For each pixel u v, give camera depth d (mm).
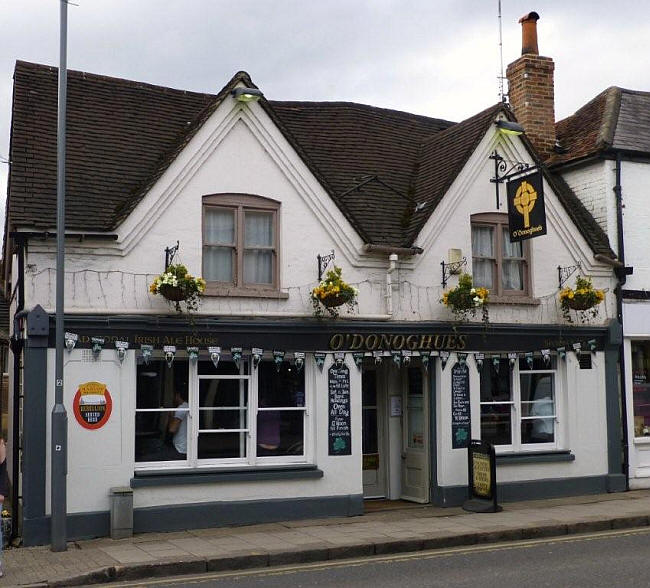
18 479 12688
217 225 13445
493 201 15391
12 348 13469
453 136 16250
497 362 15195
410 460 15250
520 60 18141
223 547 11133
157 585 9547
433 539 11586
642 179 16828
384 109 17719
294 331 13492
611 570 9664
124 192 13250
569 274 15844
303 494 13438
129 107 14664
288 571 10211
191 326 12742
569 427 15641
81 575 9742
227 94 13328
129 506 12031
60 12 11398
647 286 16594
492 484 13836
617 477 15922
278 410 13617
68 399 12086
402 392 15539
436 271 14742
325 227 13969
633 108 17625
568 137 18078
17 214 12242
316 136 16547
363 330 13961
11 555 10930
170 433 12922
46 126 13586
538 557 10641
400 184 16062
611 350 16141
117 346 12344
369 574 9891
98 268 12414
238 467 13078
